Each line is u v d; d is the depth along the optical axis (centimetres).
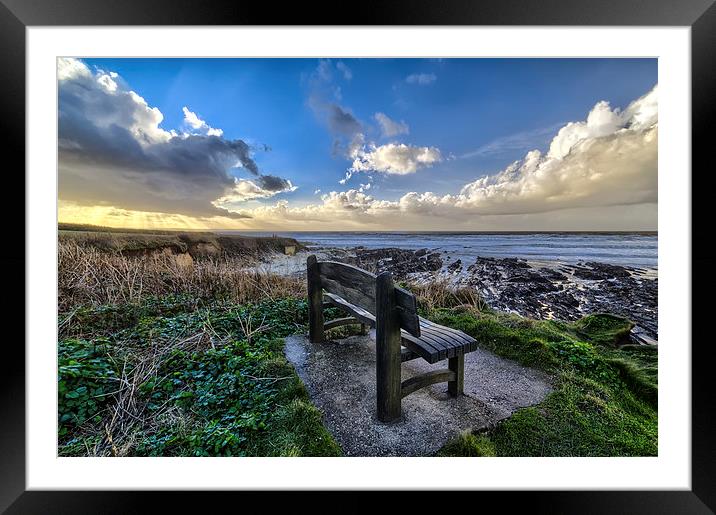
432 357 237
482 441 227
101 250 696
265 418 260
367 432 233
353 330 456
